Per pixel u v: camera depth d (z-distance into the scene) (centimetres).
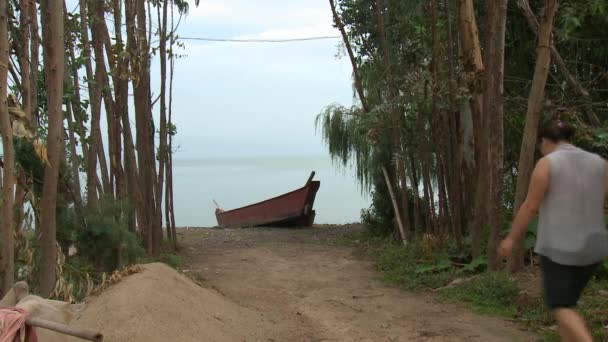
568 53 1107
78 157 1006
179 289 627
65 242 727
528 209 432
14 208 597
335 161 1808
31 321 349
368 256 1241
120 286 585
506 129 1242
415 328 660
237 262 1184
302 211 2017
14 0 758
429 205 1222
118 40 986
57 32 577
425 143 1191
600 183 428
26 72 630
